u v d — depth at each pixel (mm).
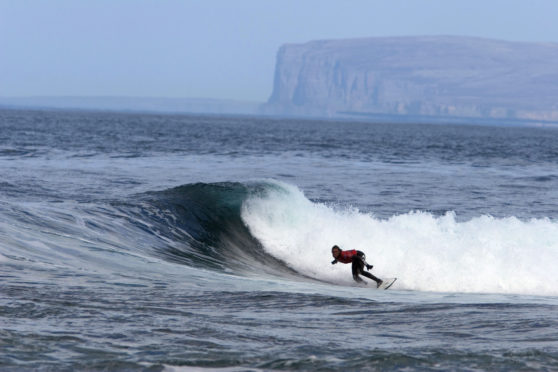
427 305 36594
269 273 60438
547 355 23922
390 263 62719
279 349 24766
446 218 71500
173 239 65438
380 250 64812
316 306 35406
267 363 22719
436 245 63219
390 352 24188
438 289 58344
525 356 23750
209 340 25922
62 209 63188
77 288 36031
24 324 26734
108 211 67000
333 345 25719
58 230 55188
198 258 60594
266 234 71375
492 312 34438
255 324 29891
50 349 23281
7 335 24625
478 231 67250
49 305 30781
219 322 29906
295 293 39406
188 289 39375
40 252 45969
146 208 70562
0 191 105562
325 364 22672
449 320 32031
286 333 28062
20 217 55719
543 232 66812
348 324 30812
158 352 23672
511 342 26781
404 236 65938
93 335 25703
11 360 21672
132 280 40938
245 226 72625
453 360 23188
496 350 24859
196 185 80500
